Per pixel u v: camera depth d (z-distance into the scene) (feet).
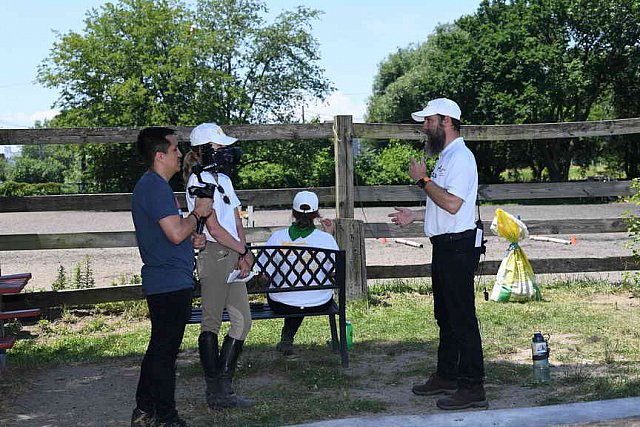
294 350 23.12
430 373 20.10
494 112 132.26
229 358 17.31
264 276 20.74
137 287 29.40
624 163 152.35
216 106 134.10
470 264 16.55
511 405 16.85
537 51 133.18
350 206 30.30
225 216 16.79
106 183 138.31
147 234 14.60
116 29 136.46
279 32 138.72
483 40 137.80
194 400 18.07
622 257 33.17
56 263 45.80
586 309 28.25
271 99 139.44
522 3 144.46
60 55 134.51
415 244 52.06
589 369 19.85
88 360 22.82
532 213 92.07
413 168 16.66
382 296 31.65
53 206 28.53
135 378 20.79
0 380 20.31
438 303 17.84
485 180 149.18
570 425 13.82
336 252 20.40
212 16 139.23
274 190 30.55
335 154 30.37
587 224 33.06
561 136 32.22
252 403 17.30
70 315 28.94
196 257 18.93
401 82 173.47
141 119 133.08
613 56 140.56
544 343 18.70
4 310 27.99
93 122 133.69
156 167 14.92
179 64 133.59
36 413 17.47
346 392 18.30
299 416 16.31
